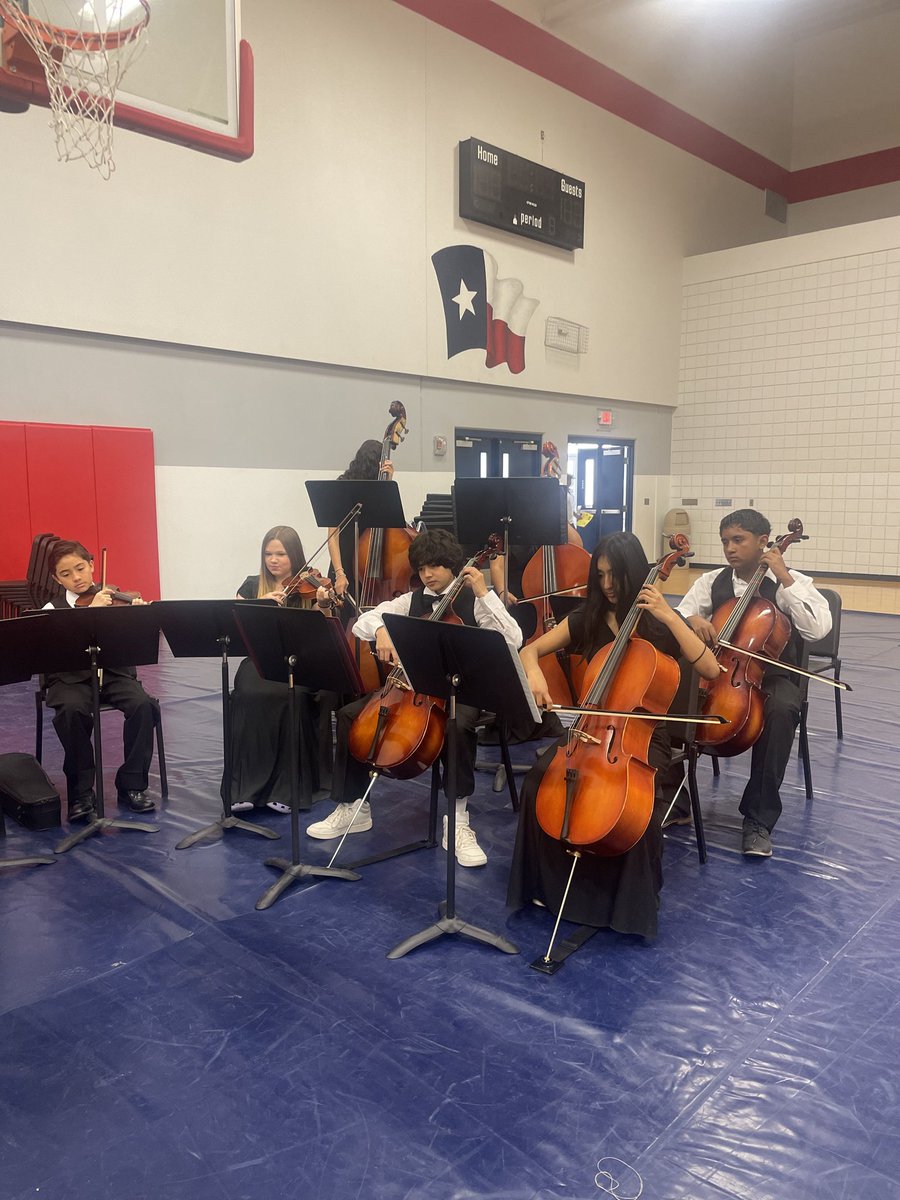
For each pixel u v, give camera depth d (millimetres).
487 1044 1841
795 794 3355
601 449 10367
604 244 9453
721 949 2230
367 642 3180
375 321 7402
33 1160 1521
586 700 2316
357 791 2898
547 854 2359
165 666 5609
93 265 5750
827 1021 1926
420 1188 1454
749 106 10750
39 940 2260
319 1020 1923
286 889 2545
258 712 3078
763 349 9945
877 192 10766
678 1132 1584
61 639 2676
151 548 6133
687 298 10492
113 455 5879
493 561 3994
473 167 7824
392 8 7176
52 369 5715
